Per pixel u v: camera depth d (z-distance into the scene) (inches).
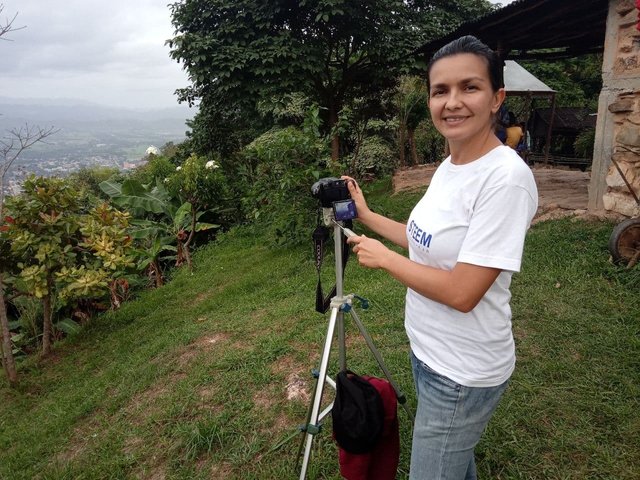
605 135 188.7
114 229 207.9
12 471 120.6
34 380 178.1
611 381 101.6
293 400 113.9
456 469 54.9
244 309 184.7
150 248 306.5
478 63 47.6
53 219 193.2
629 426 88.7
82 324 228.7
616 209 185.8
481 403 52.2
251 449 101.2
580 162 524.7
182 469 101.2
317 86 391.9
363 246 54.6
